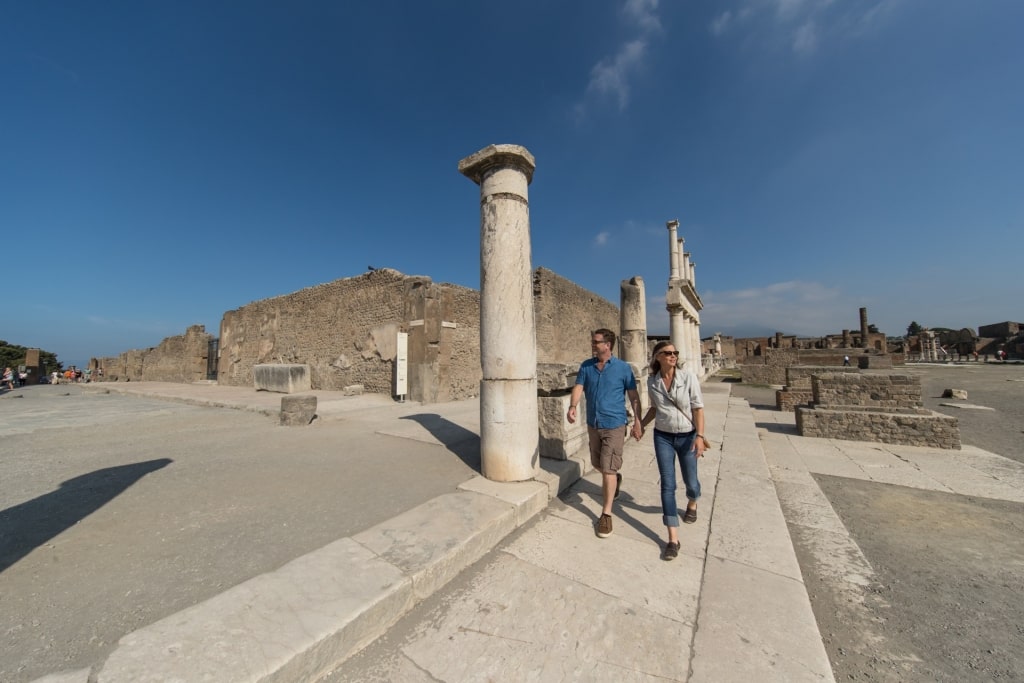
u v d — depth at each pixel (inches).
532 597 88.9
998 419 324.8
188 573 89.5
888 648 78.7
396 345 429.1
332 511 123.4
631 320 366.9
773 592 91.1
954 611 90.1
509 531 118.8
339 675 67.2
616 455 120.5
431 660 71.0
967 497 160.9
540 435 179.9
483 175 155.4
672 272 528.4
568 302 698.8
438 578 91.2
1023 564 110.0
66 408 387.9
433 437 226.8
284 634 66.5
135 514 121.2
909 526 135.2
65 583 85.4
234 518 118.4
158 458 185.5
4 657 63.6
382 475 158.1
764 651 73.0
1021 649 77.8
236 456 188.7
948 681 70.1
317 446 209.0
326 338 534.3
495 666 69.5
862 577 104.2
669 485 110.5
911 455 223.8
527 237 154.0
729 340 1824.6
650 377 126.6
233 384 674.2
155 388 611.5
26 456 191.0
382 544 97.7
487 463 147.5
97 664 59.3
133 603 78.5
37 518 118.3
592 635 77.1
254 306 653.9
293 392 500.4
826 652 77.2
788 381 409.1
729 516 132.3
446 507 120.2
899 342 1866.4
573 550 109.8
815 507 150.6
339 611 72.8
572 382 207.5
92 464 175.8
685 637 76.7
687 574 98.4
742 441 242.8
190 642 63.6
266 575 83.7
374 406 376.2
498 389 145.3
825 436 267.0
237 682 56.7
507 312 146.2
